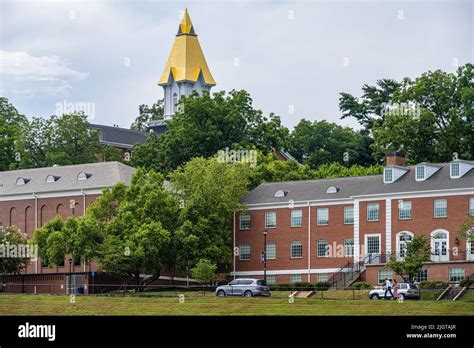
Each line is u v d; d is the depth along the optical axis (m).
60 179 179.38
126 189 162.00
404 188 155.88
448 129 190.00
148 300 137.38
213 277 158.62
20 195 179.75
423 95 193.88
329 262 160.75
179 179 168.50
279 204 165.62
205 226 162.12
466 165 153.38
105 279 159.75
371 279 152.25
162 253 158.75
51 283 160.50
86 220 157.50
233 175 169.50
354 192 160.25
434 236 152.00
